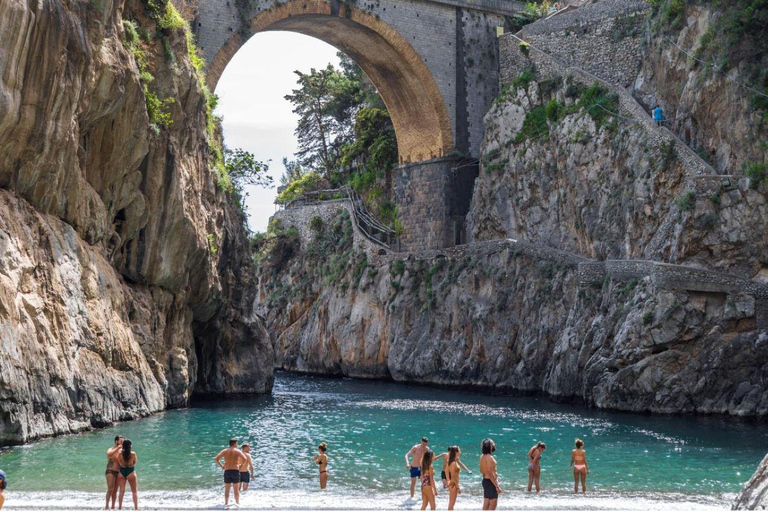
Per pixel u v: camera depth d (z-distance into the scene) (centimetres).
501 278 6062
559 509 2216
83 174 3778
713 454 3288
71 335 3434
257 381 5675
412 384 6469
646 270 4709
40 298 3250
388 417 4391
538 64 6731
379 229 7825
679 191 5122
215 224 5091
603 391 4638
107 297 3822
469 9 7056
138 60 4088
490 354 5969
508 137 6644
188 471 2819
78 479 2589
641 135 5494
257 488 2631
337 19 6419
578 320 5141
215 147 5369
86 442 3170
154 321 4403
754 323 4403
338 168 9738
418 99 7019
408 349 6638
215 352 5506
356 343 7225
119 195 4078
